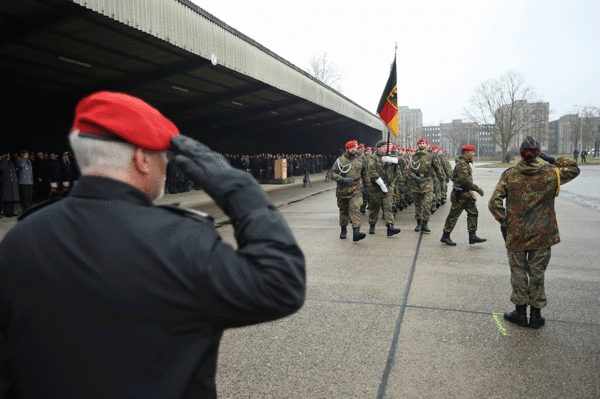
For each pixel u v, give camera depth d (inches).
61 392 29.2
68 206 32.7
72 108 634.8
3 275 31.4
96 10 285.4
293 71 679.7
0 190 396.2
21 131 653.9
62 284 29.7
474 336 132.0
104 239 30.5
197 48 409.7
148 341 29.5
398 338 131.5
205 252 31.3
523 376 107.8
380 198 306.7
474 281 189.9
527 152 136.7
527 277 138.8
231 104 858.1
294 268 32.8
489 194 587.2
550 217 135.8
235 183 33.8
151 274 29.8
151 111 35.1
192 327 31.2
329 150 1656.0
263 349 125.6
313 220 388.5
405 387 103.4
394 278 196.9
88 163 34.0
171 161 38.5
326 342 129.5
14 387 31.2
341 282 191.6
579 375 107.7
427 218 313.9
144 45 439.8
